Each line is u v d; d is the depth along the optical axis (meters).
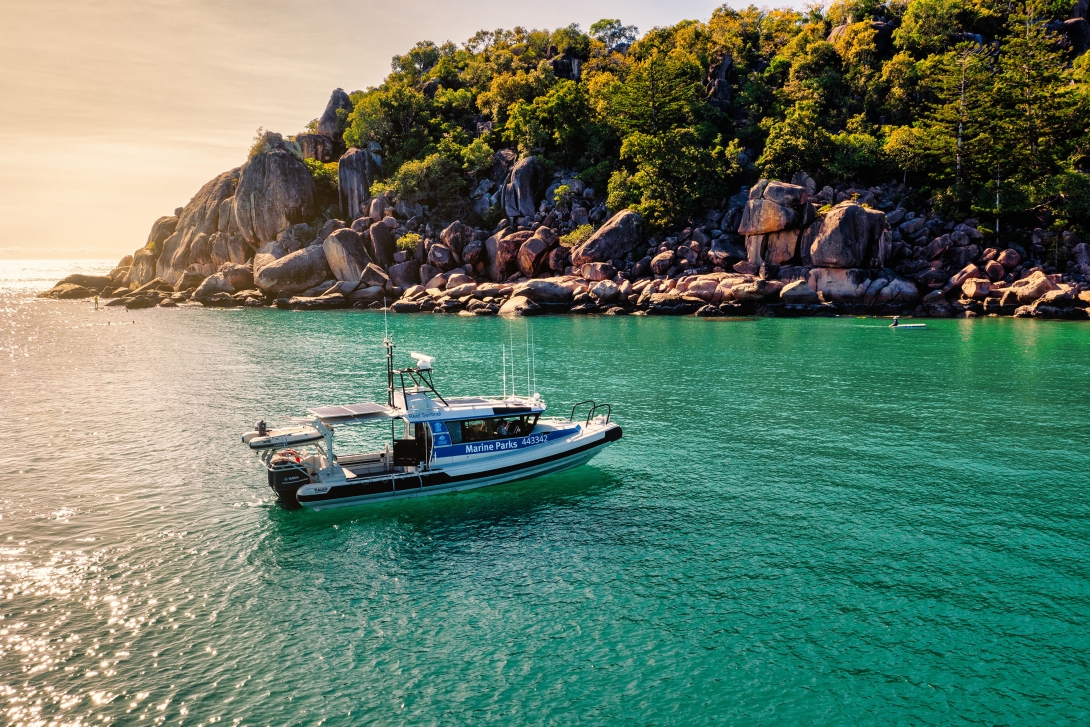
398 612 17.19
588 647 15.66
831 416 35.69
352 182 126.81
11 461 28.98
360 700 13.91
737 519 22.69
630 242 97.75
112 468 28.12
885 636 15.99
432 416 24.61
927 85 111.62
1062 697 13.91
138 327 82.44
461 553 20.42
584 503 24.17
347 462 25.17
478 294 98.06
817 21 149.38
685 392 41.53
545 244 102.44
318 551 20.58
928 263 86.12
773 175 97.12
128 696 13.94
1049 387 42.41
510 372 48.16
